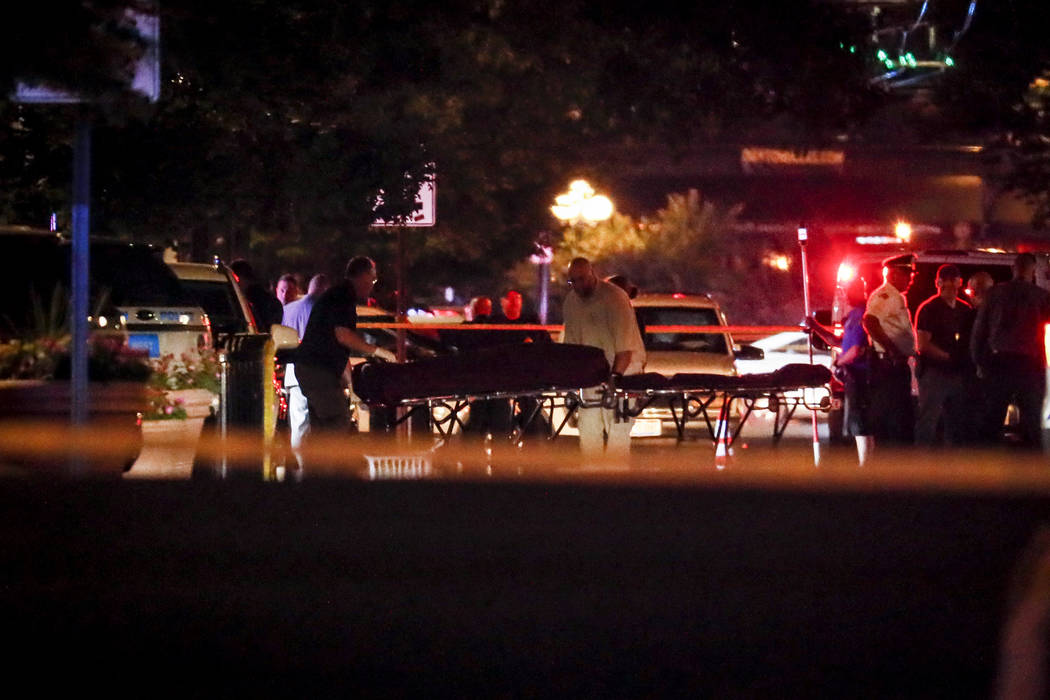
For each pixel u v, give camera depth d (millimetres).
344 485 49625
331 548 38375
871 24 80625
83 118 34875
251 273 73688
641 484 50594
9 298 47562
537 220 116812
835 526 42219
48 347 39312
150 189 59031
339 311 51000
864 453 57406
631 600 32875
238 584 34031
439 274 125625
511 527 41750
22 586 33562
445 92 84312
